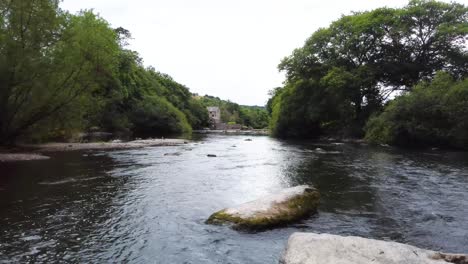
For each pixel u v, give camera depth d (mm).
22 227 8641
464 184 14336
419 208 10656
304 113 54562
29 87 24375
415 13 46438
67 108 28266
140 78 89875
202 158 23875
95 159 22547
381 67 48750
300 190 10273
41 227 8664
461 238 8094
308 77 53438
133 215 9789
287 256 5723
